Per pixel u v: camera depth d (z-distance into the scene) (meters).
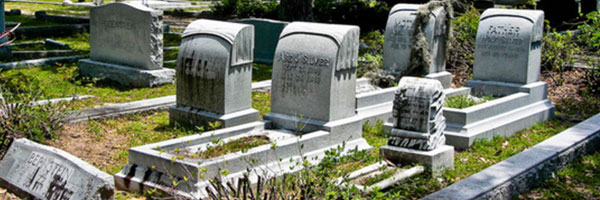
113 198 5.98
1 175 6.94
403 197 7.18
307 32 9.05
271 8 26.59
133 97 11.88
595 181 8.19
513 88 11.59
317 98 8.78
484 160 8.89
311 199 5.94
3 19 15.55
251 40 9.57
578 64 16.03
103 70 13.28
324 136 8.45
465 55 15.45
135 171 7.18
